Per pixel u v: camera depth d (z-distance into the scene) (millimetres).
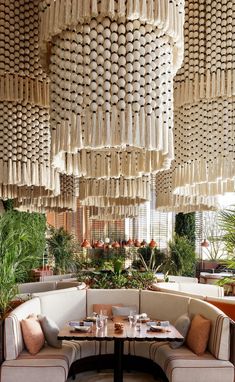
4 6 3686
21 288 7582
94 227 15094
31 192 4488
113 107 2424
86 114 2447
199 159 3568
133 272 8008
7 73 3713
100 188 4695
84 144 2457
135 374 5699
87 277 8016
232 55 3305
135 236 14953
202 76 3398
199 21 3412
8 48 3707
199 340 4816
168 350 4980
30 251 9789
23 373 4418
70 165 3117
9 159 3912
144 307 6184
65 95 2477
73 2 2398
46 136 4020
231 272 10992
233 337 4648
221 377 4461
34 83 3787
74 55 2459
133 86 2416
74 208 6160
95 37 2439
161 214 14789
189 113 3600
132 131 2402
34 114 3979
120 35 2432
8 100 3787
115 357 4820
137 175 3143
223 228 5195
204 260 11922
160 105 2457
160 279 8633
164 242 14703
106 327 4957
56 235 11453
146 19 2373
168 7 2408
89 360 5758
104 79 2426
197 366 4484
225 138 3461
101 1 2348
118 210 7598
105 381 5410
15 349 4570
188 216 10945
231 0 3295
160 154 2920
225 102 3451
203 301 5578
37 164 3980
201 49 3396
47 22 2539
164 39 2525
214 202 4832
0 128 3912
